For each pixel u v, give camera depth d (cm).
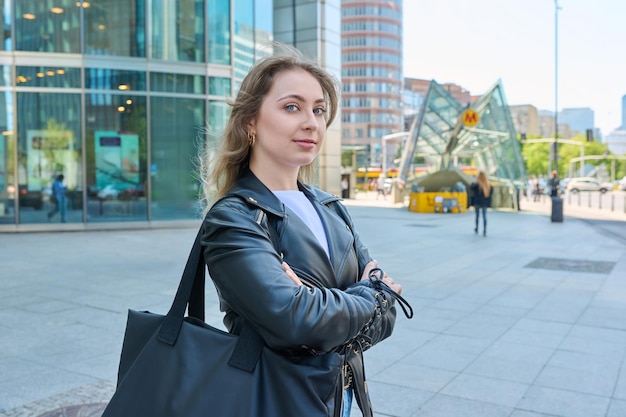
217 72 1716
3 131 1564
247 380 129
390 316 159
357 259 170
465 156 3322
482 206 1555
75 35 1590
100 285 805
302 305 125
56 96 1584
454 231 1670
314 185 196
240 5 1780
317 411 126
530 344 532
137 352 150
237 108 155
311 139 153
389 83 13150
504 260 1084
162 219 1666
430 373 454
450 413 377
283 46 163
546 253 1186
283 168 157
